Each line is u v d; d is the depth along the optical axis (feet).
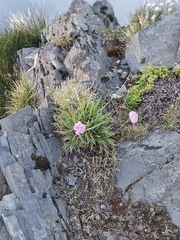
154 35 1.38
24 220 0.92
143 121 1.16
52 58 1.44
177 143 1.06
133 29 1.51
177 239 0.92
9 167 1.01
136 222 0.96
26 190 0.99
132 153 1.07
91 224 0.97
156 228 0.94
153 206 0.97
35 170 1.05
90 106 1.13
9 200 0.96
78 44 1.42
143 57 1.35
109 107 1.23
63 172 1.07
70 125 1.10
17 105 1.50
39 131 1.16
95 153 1.09
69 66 1.41
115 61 1.46
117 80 1.34
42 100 1.44
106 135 1.09
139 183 1.01
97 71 1.35
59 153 1.11
